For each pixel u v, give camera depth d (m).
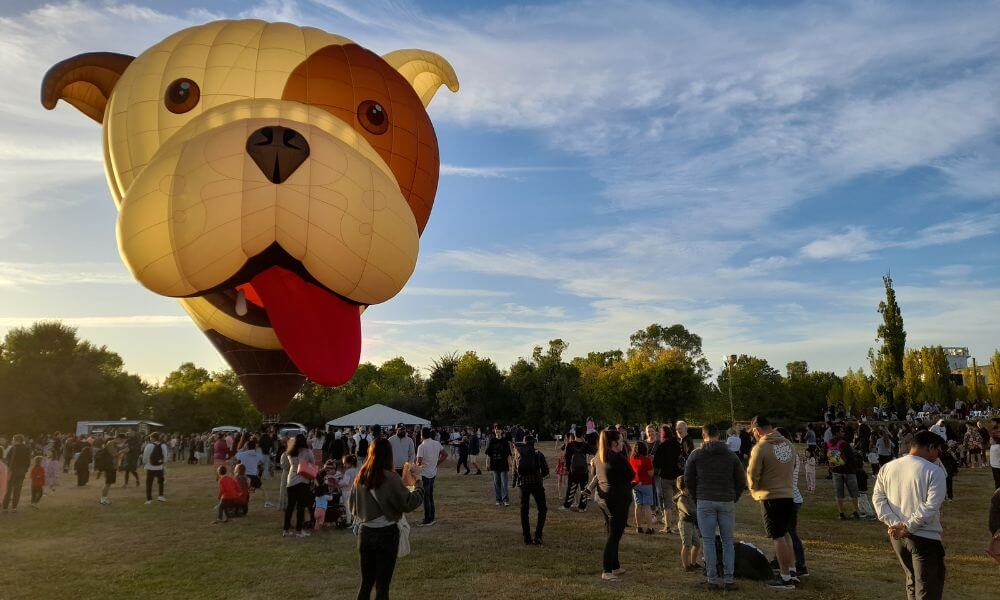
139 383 76.94
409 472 5.31
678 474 9.70
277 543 9.32
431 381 59.66
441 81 13.49
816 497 14.09
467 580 6.85
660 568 7.37
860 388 65.69
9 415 48.34
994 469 11.98
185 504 14.01
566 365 57.88
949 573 7.14
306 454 10.11
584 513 11.88
